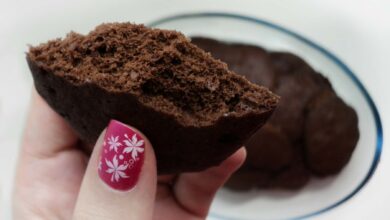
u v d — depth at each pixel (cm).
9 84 18
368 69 20
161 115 9
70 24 20
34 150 14
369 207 16
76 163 14
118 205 9
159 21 18
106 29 10
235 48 19
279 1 22
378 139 16
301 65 18
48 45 10
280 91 18
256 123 10
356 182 16
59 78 10
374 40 21
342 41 21
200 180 14
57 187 13
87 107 10
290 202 17
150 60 10
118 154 9
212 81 10
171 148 10
